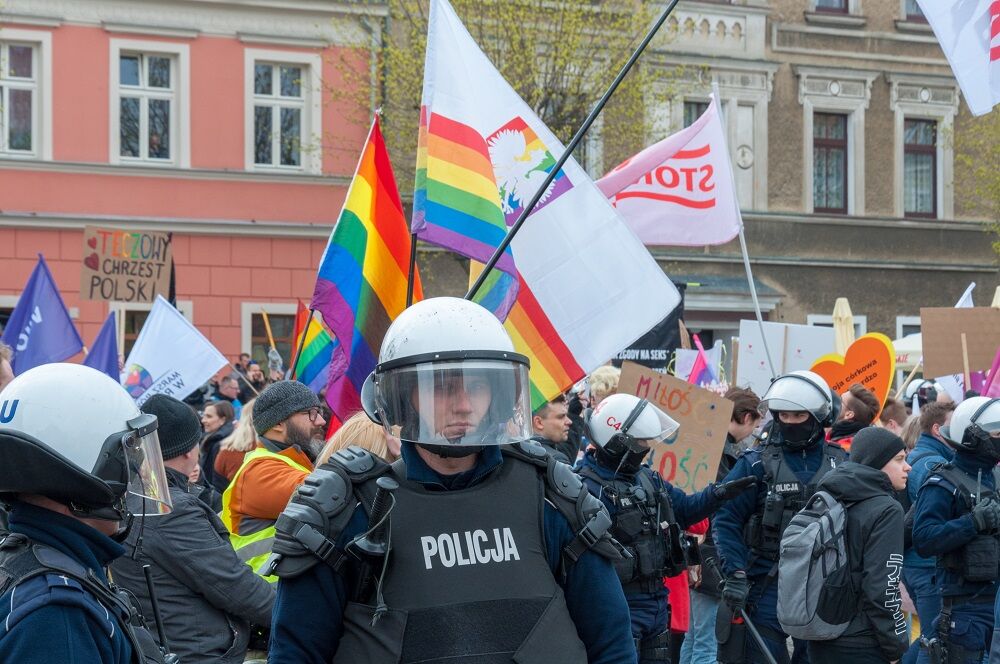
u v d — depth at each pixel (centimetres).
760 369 1068
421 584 252
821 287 2434
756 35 2372
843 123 2477
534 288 535
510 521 262
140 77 2042
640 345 1126
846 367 938
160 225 2033
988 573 578
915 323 2494
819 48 2420
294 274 2114
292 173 2102
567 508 268
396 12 2053
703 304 2336
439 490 264
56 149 1984
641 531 542
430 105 501
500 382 266
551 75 2000
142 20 2014
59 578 218
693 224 962
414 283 545
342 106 2114
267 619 405
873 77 2458
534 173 545
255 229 2084
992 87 669
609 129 2072
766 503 587
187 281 2053
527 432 271
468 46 534
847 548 511
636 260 532
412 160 2058
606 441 551
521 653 250
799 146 2419
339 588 255
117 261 1164
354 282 530
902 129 2486
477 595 252
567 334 530
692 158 962
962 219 2533
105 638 220
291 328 2122
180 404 428
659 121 2186
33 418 230
